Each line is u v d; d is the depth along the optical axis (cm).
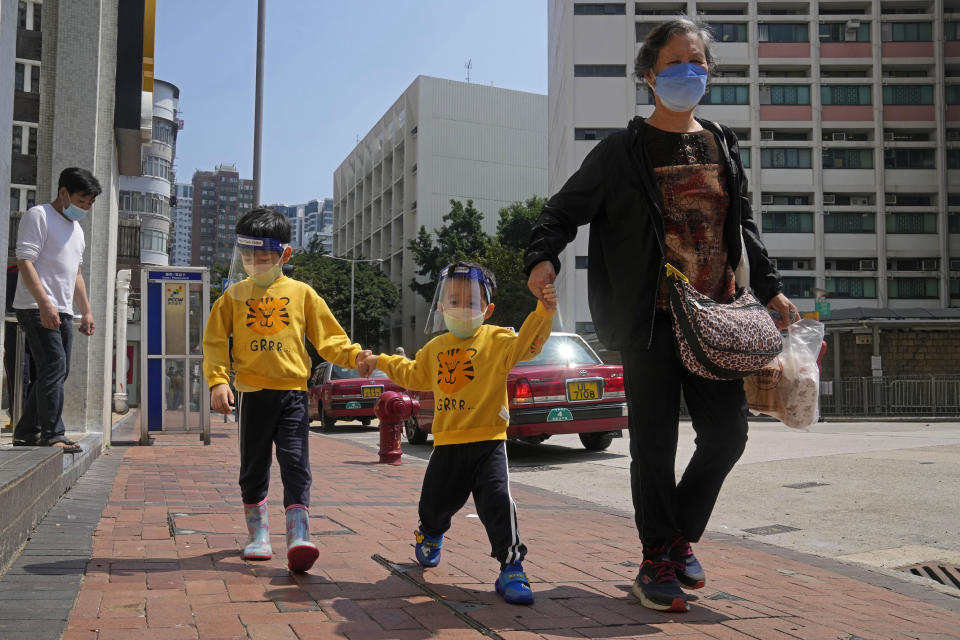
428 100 6825
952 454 954
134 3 926
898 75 4856
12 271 593
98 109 859
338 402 1619
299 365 374
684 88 319
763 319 308
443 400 342
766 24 4791
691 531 338
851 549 506
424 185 6756
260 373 368
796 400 334
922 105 4744
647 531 325
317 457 1012
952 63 4744
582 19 4662
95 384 901
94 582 320
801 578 402
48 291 520
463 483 341
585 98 4616
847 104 4762
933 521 580
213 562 365
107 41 897
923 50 4753
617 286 327
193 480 679
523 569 352
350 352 374
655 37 330
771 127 4778
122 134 954
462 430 336
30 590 299
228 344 378
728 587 370
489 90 7038
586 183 331
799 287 4712
